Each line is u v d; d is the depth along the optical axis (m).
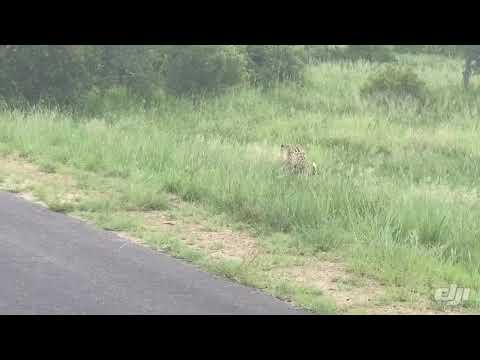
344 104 27.20
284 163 15.73
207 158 15.99
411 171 18.03
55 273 9.21
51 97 23.20
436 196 13.80
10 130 17.66
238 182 13.75
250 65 29.84
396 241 11.53
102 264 9.68
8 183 13.79
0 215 11.66
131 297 8.59
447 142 21.95
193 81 27.33
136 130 19.95
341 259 10.76
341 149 20.61
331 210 12.84
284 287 9.24
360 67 33.78
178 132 21.45
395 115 25.45
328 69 33.16
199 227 12.03
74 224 11.50
